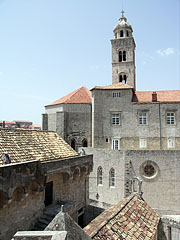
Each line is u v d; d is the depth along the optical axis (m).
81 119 46.00
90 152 39.06
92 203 32.19
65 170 20.39
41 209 18.33
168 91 44.62
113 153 36.31
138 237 11.55
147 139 40.66
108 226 11.30
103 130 42.31
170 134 40.03
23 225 16.16
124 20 54.94
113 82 52.31
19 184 14.61
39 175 16.86
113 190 35.41
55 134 26.45
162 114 40.59
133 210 14.45
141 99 42.59
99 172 37.53
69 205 19.52
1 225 14.10
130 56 51.78
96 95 43.06
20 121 126.94
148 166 34.22
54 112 50.25
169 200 32.59
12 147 18.09
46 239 6.00
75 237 6.95
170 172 33.12
